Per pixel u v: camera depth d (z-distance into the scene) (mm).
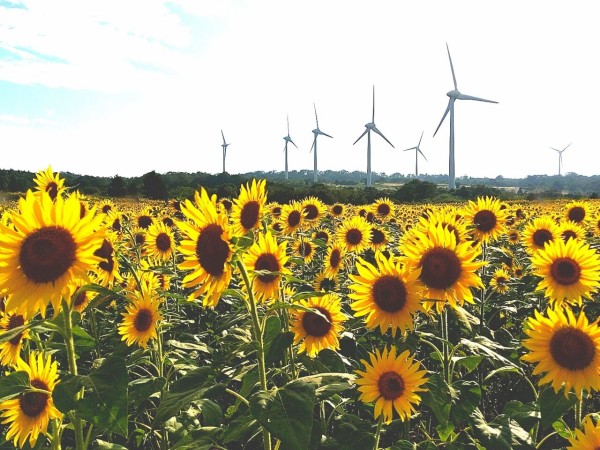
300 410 3057
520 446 4195
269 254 5445
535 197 61781
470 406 4562
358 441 4375
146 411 5945
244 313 4801
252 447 5781
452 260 5102
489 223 9281
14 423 4105
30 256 3311
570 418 6543
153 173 46406
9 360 5059
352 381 4629
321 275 10484
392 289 4934
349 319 6680
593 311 8078
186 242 4141
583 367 4414
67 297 3379
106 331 7828
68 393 3061
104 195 42000
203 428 3959
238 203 6262
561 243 6363
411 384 4473
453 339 6891
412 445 4367
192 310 9453
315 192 42719
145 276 7832
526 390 6785
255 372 4258
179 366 5656
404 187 56250
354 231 11781
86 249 3422
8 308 3307
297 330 5500
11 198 19078
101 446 3588
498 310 8750
